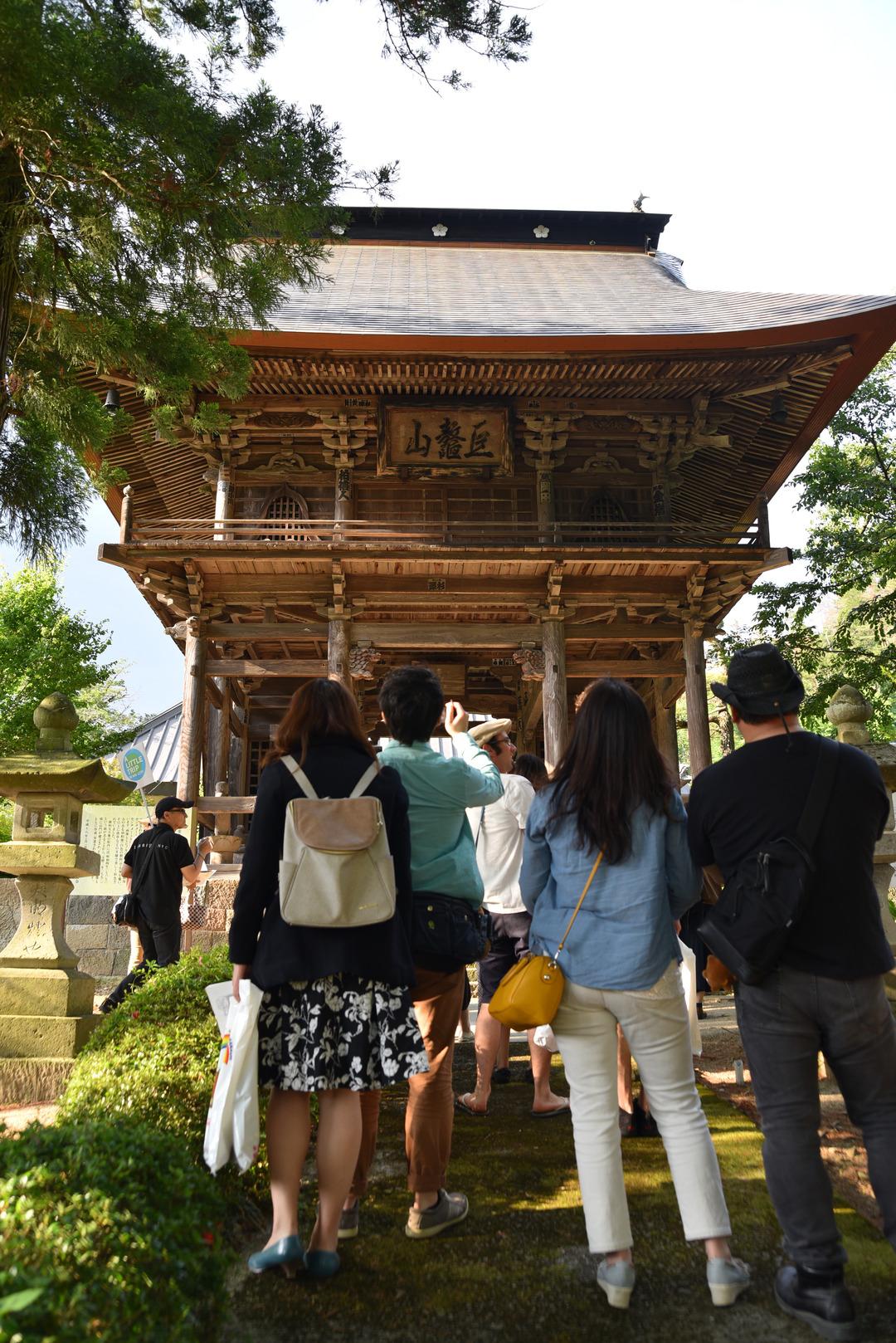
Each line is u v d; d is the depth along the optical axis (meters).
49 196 4.76
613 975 2.55
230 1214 3.04
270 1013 2.62
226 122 4.80
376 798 2.64
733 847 2.52
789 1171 2.34
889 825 4.60
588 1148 2.54
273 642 17.52
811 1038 2.41
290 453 14.72
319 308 14.85
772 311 14.42
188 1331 1.87
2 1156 2.05
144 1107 2.97
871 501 15.92
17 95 4.02
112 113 4.46
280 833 2.66
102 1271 1.74
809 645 16.20
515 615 15.25
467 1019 6.57
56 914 5.20
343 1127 2.57
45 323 5.29
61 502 5.73
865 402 16.36
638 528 14.55
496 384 13.97
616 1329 2.31
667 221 21.77
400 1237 2.92
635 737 2.72
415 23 5.43
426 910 3.02
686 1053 2.62
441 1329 2.32
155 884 6.19
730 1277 2.40
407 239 21.53
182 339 5.34
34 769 5.08
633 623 14.67
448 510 14.73
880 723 22.94
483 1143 3.91
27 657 17.84
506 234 21.77
